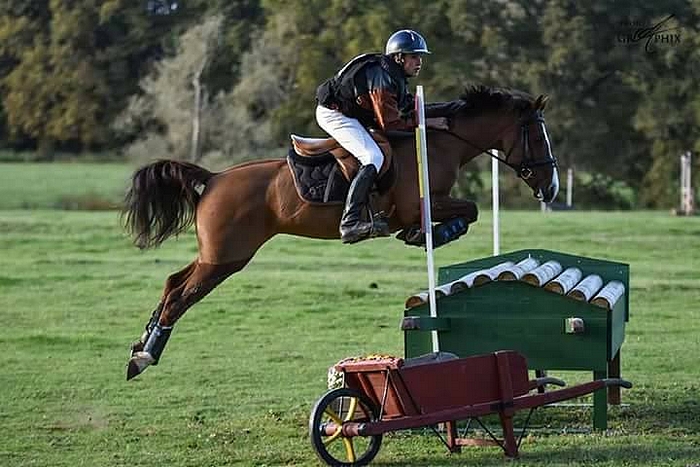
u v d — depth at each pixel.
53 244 26.48
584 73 44.88
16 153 65.25
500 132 10.03
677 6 43.19
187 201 9.94
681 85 44.34
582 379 12.20
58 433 9.80
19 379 12.32
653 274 21.34
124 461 8.75
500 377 8.58
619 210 43.72
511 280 9.20
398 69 9.59
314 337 14.97
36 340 14.93
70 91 60.53
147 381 12.17
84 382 12.16
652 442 8.96
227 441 9.40
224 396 11.32
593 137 45.53
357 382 8.40
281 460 8.70
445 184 9.80
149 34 59.34
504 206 44.44
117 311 17.39
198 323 16.12
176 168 9.87
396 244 26.67
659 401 10.70
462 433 9.55
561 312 9.16
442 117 9.91
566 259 11.10
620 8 43.97
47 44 61.00
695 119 44.28
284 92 50.31
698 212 36.72
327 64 47.44
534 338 9.20
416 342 9.52
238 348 14.22
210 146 52.38
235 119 51.50
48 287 19.72
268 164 9.73
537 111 10.07
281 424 10.01
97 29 60.00
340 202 9.45
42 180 53.31
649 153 46.12
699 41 42.69
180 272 9.84
